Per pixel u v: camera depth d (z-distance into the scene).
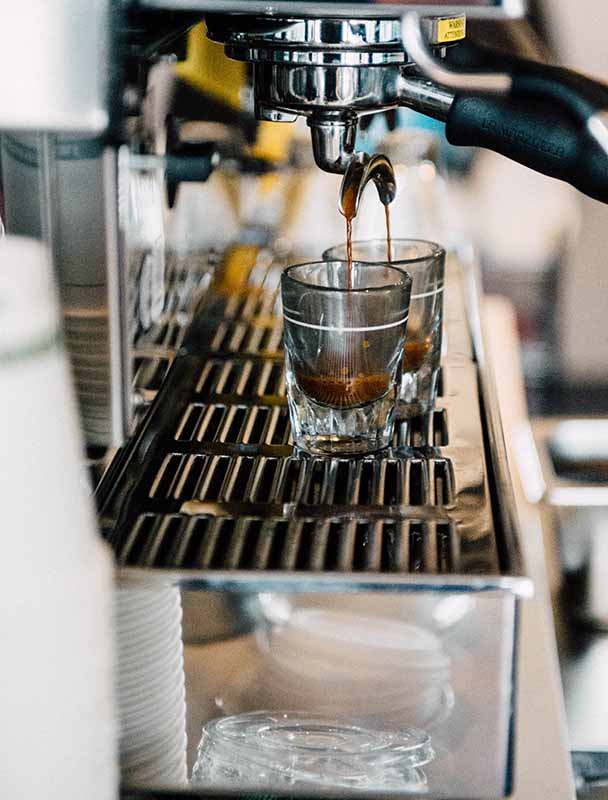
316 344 0.57
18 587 0.36
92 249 0.47
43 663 0.37
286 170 1.07
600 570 0.90
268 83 0.55
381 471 0.57
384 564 0.47
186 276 0.78
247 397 0.67
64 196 0.47
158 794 0.46
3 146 0.48
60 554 0.37
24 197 0.47
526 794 0.50
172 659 0.45
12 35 0.39
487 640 0.44
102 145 0.46
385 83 0.54
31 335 0.35
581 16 1.43
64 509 0.37
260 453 0.59
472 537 0.50
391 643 0.45
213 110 0.85
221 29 0.53
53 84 0.39
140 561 0.47
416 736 0.46
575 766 0.73
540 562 0.81
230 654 0.45
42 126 0.40
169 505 0.53
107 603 0.40
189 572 0.44
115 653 0.43
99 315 0.48
